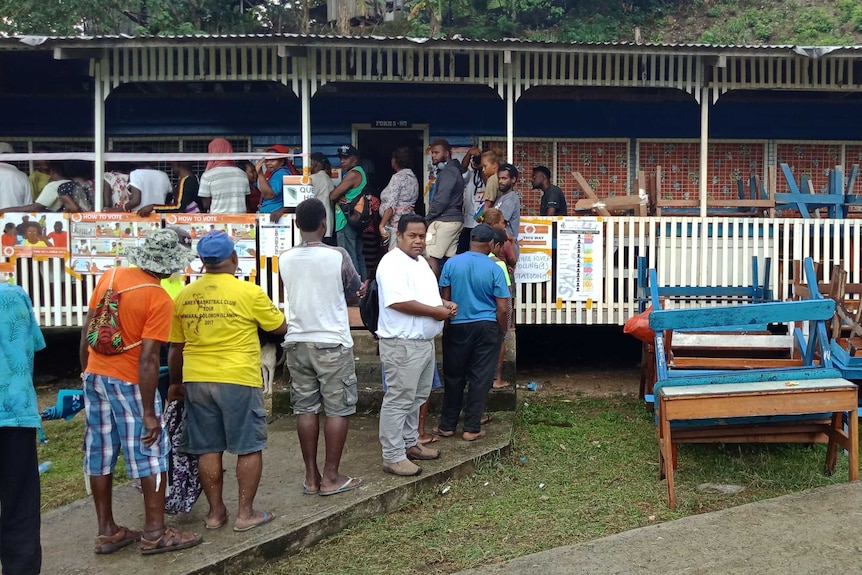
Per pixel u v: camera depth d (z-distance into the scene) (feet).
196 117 32.45
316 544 13.80
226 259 13.57
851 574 11.67
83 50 24.62
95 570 12.37
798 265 22.04
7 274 24.84
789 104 32.99
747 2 74.08
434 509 15.34
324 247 15.01
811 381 15.74
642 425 21.02
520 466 17.67
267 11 67.67
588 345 32.78
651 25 71.10
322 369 14.80
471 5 67.05
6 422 10.98
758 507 14.39
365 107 32.48
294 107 32.35
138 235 24.84
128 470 12.57
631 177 33.12
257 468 13.69
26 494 11.28
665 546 12.88
